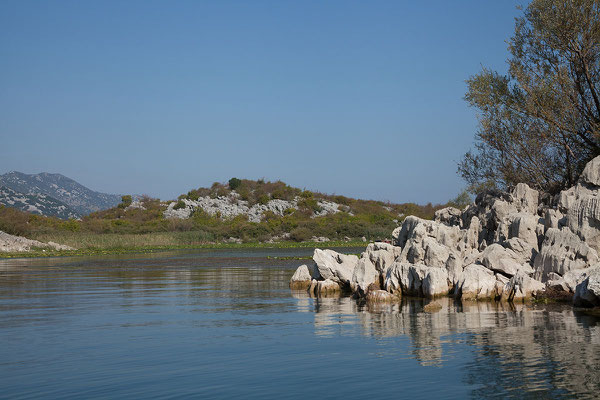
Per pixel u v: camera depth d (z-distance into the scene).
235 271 46.94
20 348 17.12
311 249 82.94
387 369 14.18
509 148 37.53
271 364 14.92
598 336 16.97
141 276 42.69
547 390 12.20
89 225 117.56
